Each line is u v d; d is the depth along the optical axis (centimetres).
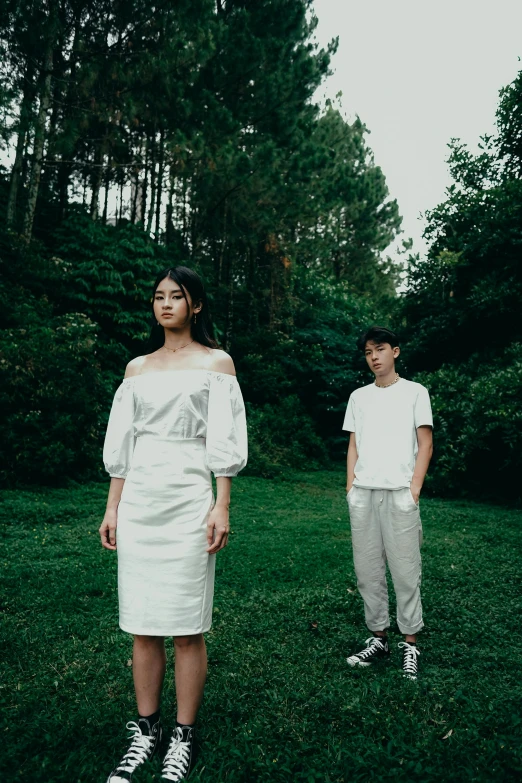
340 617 375
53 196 1557
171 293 223
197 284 228
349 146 2952
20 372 839
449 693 268
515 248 1051
